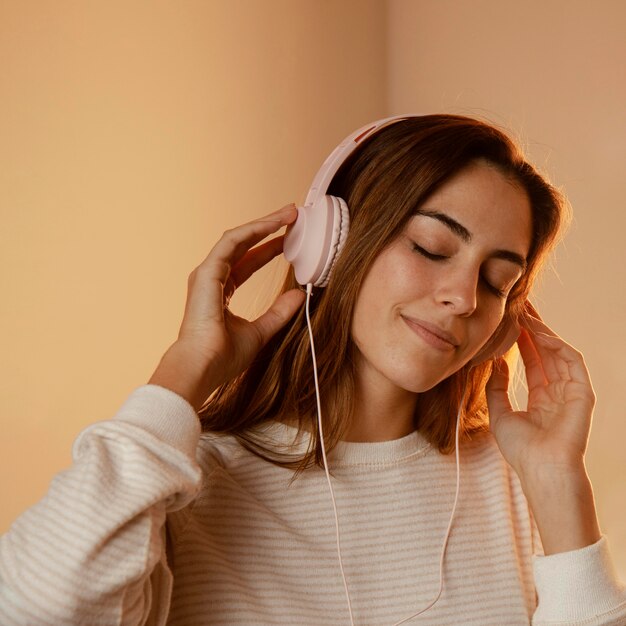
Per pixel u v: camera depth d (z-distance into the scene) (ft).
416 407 3.99
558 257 5.86
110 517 2.72
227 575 3.37
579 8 5.75
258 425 3.77
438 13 6.69
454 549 3.77
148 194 6.31
